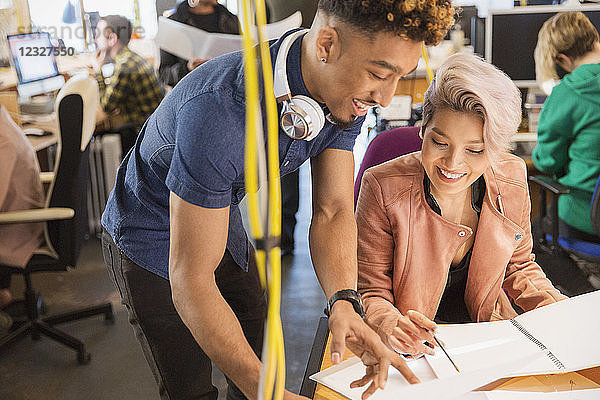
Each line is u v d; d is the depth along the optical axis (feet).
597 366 3.98
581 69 8.95
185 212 3.54
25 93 13.78
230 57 3.69
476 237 4.91
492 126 4.21
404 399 3.66
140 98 13.35
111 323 10.75
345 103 3.35
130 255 4.91
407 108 11.62
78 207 9.05
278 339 2.02
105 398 8.77
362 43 3.05
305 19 11.41
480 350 4.10
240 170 3.58
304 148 4.13
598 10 11.89
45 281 12.51
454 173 4.48
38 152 13.67
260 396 2.03
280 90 3.44
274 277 1.98
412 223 4.86
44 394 8.87
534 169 10.80
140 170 4.63
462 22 12.99
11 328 10.17
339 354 3.63
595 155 8.86
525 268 5.14
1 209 8.89
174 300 3.65
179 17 12.23
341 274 4.28
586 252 8.85
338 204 4.56
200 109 3.49
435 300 4.99
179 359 5.16
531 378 3.87
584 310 4.45
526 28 12.05
